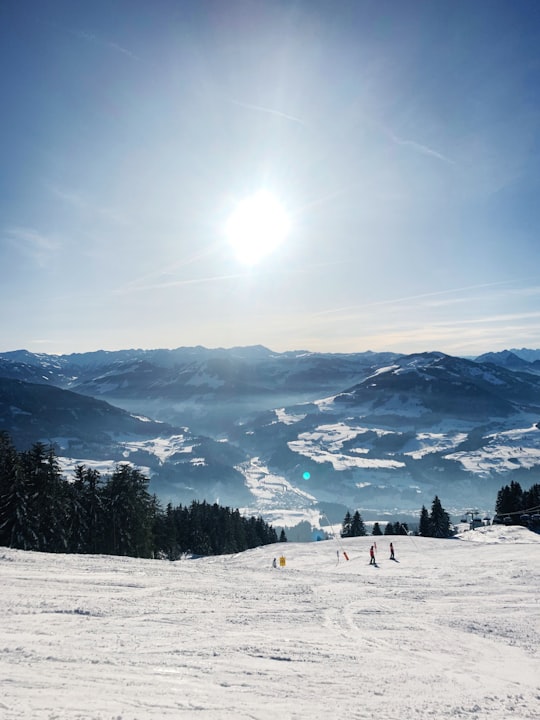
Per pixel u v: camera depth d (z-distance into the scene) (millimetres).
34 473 46469
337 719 8375
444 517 87500
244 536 88562
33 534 43312
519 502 86438
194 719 7910
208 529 84062
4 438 49469
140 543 53594
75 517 50312
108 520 52750
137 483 55312
